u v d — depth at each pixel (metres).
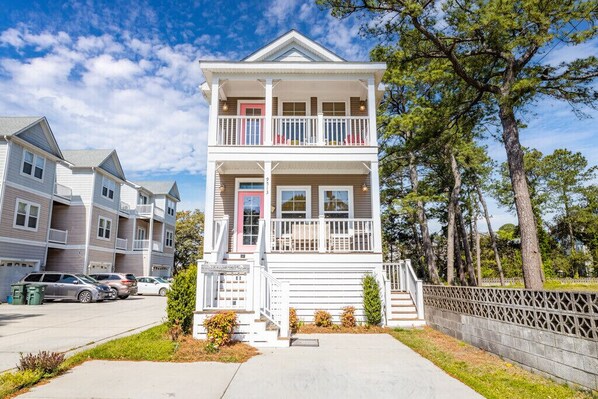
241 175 12.95
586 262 36.19
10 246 18.59
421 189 22.06
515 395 4.47
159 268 34.22
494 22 8.44
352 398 4.28
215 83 11.41
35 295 16.84
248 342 7.16
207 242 10.43
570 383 4.76
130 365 5.62
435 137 11.91
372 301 9.81
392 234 30.83
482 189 31.27
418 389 4.61
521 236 9.12
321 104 13.31
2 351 6.66
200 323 7.22
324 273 10.45
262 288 7.66
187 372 5.27
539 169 36.12
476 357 6.52
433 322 9.59
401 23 9.86
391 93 18.67
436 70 10.98
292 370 5.45
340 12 10.03
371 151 11.14
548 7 7.90
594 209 37.66
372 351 6.84
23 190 19.62
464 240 22.59
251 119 12.05
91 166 25.52
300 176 12.95
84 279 19.12
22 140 19.23
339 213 12.73
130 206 32.00
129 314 12.95
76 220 24.95
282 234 12.03
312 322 10.18
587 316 4.54
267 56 12.71
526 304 5.79
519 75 9.80
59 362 5.19
